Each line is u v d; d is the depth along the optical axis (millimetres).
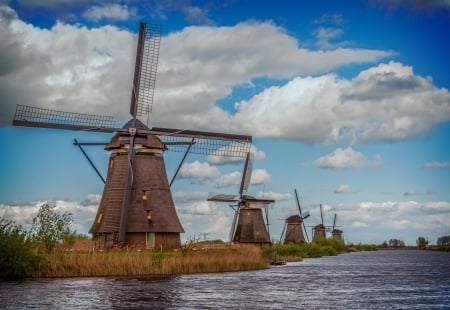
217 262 51562
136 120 55219
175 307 26828
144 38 56219
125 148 54531
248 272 50656
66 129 53469
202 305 27609
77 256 43531
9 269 39906
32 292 31766
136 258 45125
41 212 44094
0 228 40531
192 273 47500
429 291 34531
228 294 32031
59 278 40531
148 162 54875
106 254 44344
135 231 52625
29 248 41344
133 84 55594
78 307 26516
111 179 54469
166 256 48312
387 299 30484
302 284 38750
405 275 48781
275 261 72188
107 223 52938
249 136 59062
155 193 54344
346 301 29531
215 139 57375
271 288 35750
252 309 26453
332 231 159500
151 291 32750
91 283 36781
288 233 114562
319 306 27578
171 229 54156
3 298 29266
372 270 56625
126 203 52781
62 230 44438
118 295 30781
